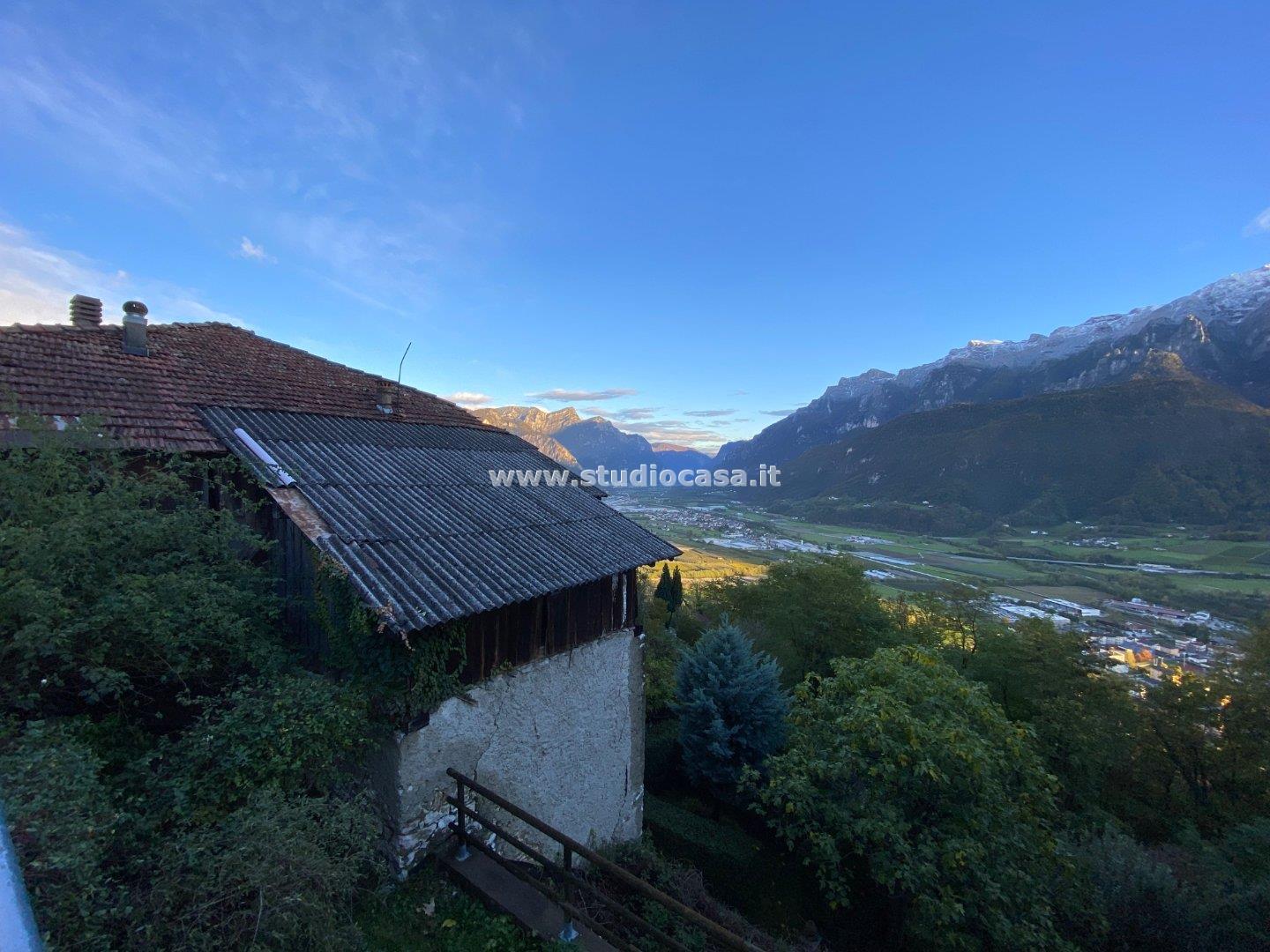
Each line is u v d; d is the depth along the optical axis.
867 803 8.87
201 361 9.48
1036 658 19.73
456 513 8.33
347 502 7.31
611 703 9.32
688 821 12.50
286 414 9.07
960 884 8.19
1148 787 18.50
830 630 24.08
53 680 4.21
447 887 5.95
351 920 4.80
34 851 2.79
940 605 25.00
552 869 5.36
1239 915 8.05
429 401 13.08
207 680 5.65
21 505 4.41
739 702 13.56
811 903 11.26
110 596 4.28
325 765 5.30
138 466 6.53
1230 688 17.31
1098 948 8.45
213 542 5.63
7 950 1.11
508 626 7.32
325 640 6.46
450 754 6.54
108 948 2.81
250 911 3.29
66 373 7.16
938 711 9.36
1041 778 9.07
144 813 4.02
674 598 30.88
